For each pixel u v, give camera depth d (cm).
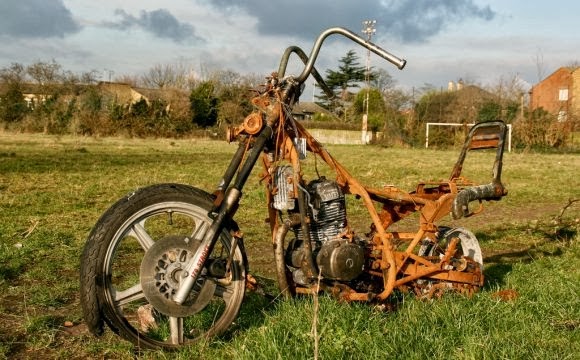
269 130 415
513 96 5122
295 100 439
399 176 1833
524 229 915
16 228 819
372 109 5644
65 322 452
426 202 475
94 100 4650
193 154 2628
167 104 5144
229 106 5281
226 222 402
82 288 364
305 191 423
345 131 5306
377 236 462
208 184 1450
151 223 881
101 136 4344
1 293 534
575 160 2958
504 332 414
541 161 2833
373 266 454
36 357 394
